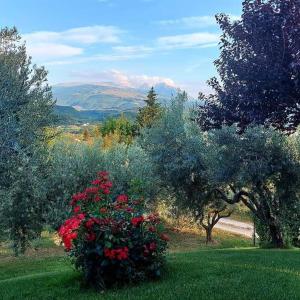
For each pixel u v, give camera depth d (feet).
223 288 26.81
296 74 22.54
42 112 45.11
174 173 71.92
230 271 32.63
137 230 29.60
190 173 71.72
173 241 108.58
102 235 28.48
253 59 25.48
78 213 29.12
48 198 59.62
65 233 27.81
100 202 29.89
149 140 77.77
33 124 43.88
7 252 86.22
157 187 77.61
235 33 26.17
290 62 23.32
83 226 28.25
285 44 23.73
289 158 63.36
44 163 50.67
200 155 69.26
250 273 31.68
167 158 73.72
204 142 70.33
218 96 30.68
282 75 23.36
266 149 62.69
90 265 28.91
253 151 62.44
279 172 64.90
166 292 26.30
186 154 69.72
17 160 41.19
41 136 47.16
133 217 29.60
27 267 68.95
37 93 44.91
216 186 72.54
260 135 61.21
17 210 50.24
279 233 70.85
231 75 27.58
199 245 105.40
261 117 26.25
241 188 69.72
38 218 56.44
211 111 31.40
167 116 76.69
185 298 24.82
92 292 28.45
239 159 62.08
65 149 70.13
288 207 68.28
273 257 43.06
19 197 48.78
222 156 63.21
